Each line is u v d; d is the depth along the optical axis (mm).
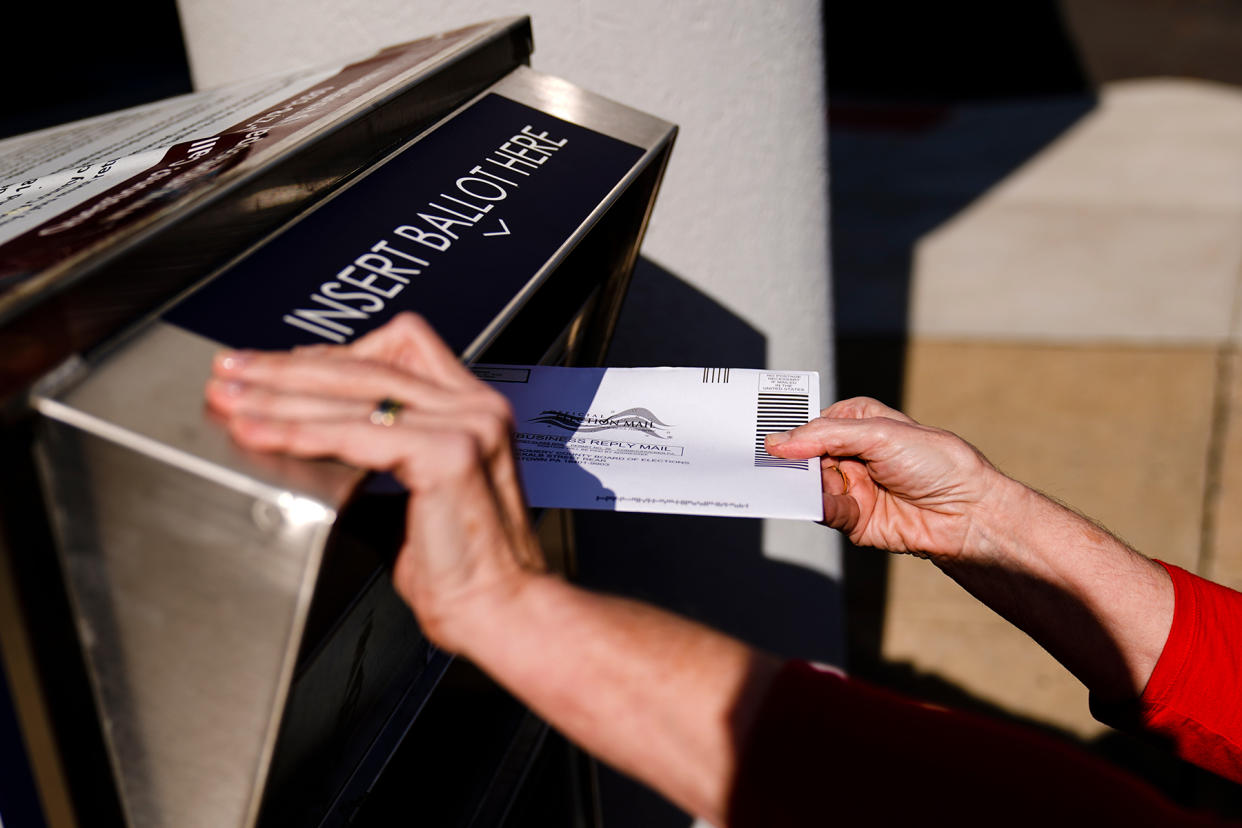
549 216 941
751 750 577
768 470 922
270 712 642
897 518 1226
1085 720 2621
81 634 644
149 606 623
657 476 905
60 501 600
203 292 701
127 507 593
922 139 6566
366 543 812
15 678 621
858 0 10672
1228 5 9664
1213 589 1067
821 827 552
